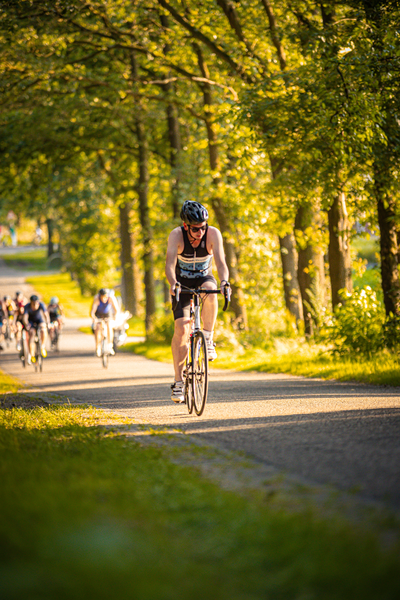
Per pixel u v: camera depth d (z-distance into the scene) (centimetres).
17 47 3775
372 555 502
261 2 3247
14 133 4631
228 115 2758
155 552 514
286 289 4094
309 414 1304
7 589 438
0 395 2119
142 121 5028
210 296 1360
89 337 6850
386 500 678
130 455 910
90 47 4372
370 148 2305
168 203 5512
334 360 2533
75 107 4491
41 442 1028
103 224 9181
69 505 611
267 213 3697
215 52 3650
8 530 535
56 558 484
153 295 5503
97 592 435
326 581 473
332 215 2975
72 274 14425
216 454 936
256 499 686
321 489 729
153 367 3497
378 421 1171
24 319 3572
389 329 2378
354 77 2250
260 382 2195
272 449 967
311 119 2428
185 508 646
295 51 3184
